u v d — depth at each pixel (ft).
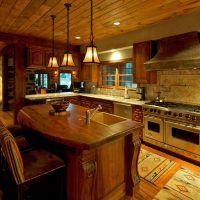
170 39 11.55
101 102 16.60
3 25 13.07
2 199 7.07
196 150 9.79
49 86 31.65
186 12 10.52
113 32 14.99
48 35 16.14
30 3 9.14
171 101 12.96
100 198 6.46
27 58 16.56
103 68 19.67
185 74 12.03
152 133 12.04
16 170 5.23
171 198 7.26
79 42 19.12
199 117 9.46
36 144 8.79
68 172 6.05
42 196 7.23
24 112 9.40
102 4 9.23
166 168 9.55
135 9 9.95
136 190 7.55
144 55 13.29
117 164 7.07
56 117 8.23
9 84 24.44
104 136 5.72
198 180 8.48
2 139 5.19
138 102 13.52
